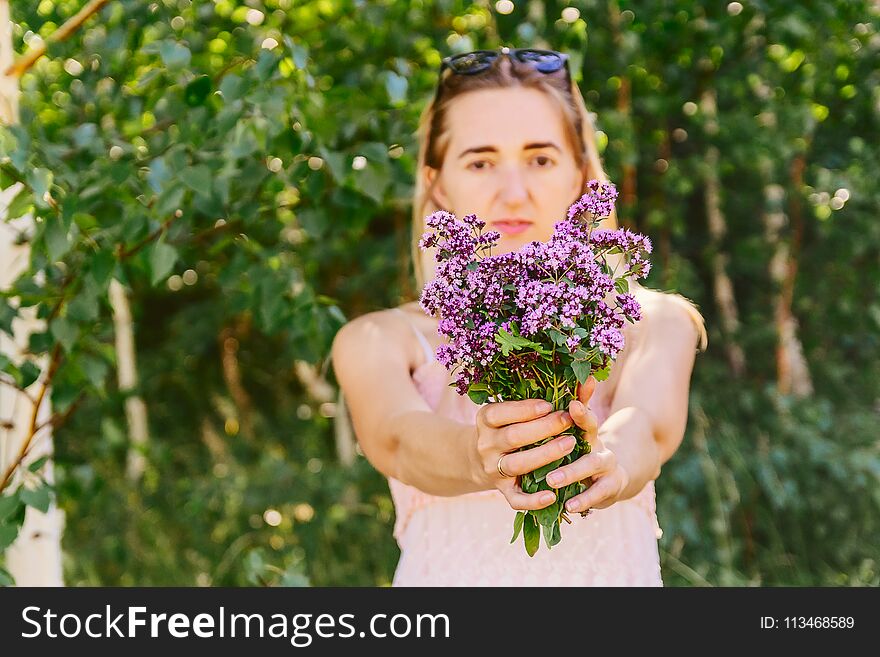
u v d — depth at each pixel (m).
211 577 3.68
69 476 2.70
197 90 2.15
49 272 2.10
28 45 2.70
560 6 3.35
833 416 4.00
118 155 2.50
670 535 3.40
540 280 1.24
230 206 2.36
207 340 5.05
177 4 2.99
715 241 4.12
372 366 1.60
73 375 2.20
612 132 3.54
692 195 4.38
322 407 4.45
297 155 2.24
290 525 3.83
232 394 5.06
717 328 4.22
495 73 1.60
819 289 4.19
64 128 2.80
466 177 1.60
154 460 4.15
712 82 3.82
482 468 1.30
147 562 3.77
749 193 4.17
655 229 4.07
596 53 3.60
